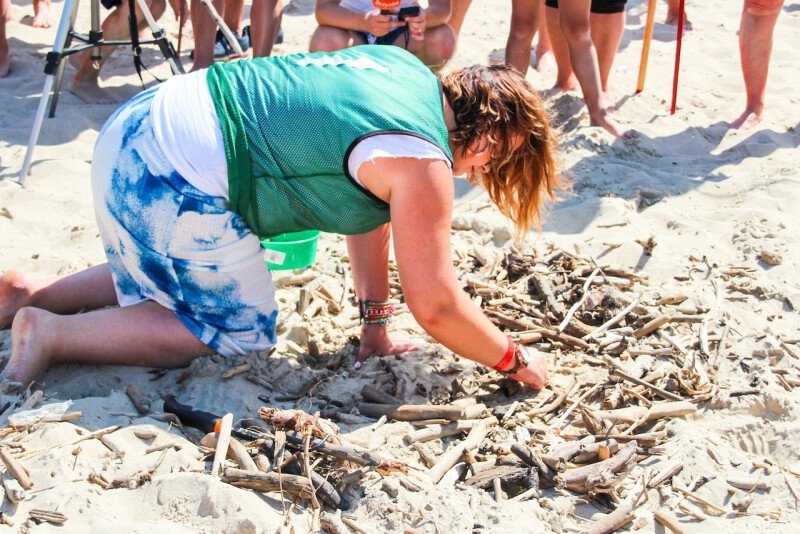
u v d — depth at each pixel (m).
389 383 2.87
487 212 4.08
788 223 3.93
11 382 2.65
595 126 5.00
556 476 2.45
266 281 2.85
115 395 2.67
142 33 6.14
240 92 2.59
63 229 3.81
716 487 2.44
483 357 2.66
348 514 2.28
